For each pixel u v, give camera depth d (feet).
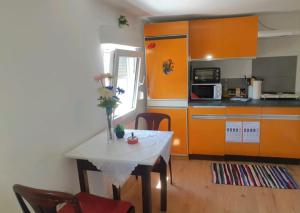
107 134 7.61
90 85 7.66
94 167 6.44
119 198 7.67
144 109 12.86
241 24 11.73
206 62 13.53
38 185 5.56
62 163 6.39
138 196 9.39
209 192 9.52
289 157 11.62
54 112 6.04
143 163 5.88
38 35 5.45
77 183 6.98
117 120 9.43
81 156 6.24
